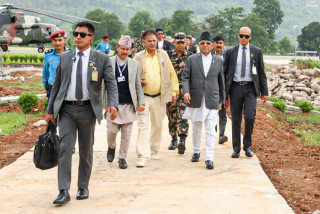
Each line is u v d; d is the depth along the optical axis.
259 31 181.25
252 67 7.55
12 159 7.83
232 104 7.74
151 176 6.64
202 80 7.20
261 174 6.73
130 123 7.12
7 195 5.67
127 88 6.96
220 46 8.75
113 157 7.56
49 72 7.66
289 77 21.20
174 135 8.59
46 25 40.66
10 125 11.58
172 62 8.36
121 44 6.82
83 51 5.27
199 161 7.61
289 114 16.59
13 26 39.84
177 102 8.28
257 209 5.17
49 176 6.59
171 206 5.26
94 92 5.24
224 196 5.65
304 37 179.88
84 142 5.36
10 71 28.92
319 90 19.91
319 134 12.90
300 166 7.27
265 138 9.94
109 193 5.77
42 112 13.98
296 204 5.44
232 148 8.63
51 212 5.03
